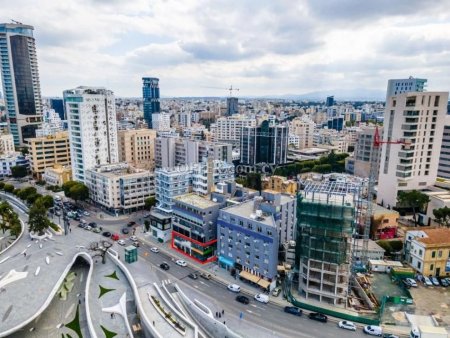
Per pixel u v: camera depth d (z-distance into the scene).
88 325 71.12
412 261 102.88
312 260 84.06
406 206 144.00
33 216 114.75
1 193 183.50
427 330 70.06
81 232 124.62
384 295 87.19
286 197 114.56
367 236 107.00
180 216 114.25
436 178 160.62
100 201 158.50
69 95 173.00
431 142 151.38
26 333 71.81
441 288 92.88
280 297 89.56
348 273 83.50
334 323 78.81
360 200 123.06
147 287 88.44
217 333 74.31
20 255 101.00
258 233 92.62
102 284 89.25
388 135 154.38
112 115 188.12
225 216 101.62
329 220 80.56
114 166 169.12
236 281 97.06
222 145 197.62
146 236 129.25
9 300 76.75
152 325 68.81
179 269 103.62
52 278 86.94
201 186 135.25
